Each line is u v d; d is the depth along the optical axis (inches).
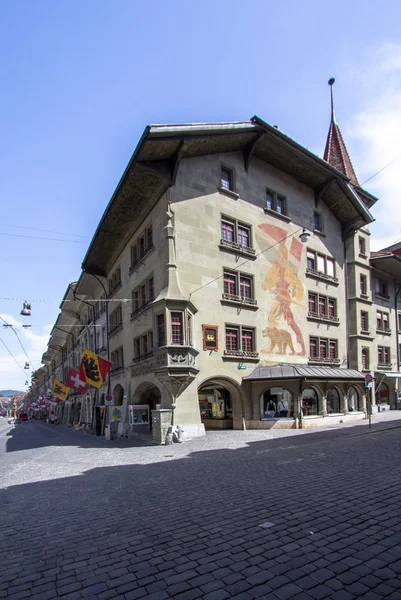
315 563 176.9
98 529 241.9
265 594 152.3
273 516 246.7
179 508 277.0
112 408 989.8
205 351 796.6
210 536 217.0
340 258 1217.4
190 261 804.0
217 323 829.2
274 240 991.6
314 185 1128.8
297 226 1068.5
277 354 946.7
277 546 197.6
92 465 509.4
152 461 510.9
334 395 1001.5
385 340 1371.8
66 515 277.1
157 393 1021.2
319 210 1158.3
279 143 950.4
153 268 846.5
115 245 1136.2
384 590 151.9
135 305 978.1
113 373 1150.3
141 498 312.8
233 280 888.3
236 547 199.3
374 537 204.2
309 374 857.5
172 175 805.2
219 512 261.4
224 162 911.7
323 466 406.9
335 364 1116.5
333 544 197.0
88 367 964.0
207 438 710.5
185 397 738.8
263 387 865.5
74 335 2048.5
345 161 1432.1
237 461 470.0
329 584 157.8
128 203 910.4
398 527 217.8
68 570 185.0
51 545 219.3
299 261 1055.6
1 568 191.8
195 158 855.7
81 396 1839.3
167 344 722.2
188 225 814.5
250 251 922.1
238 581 163.6
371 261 1317.7
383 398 1389.0
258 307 917.2
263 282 944.3
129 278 1026.1
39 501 323.6
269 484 336.2
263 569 173.3
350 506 259.9
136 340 965.8
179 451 582.6
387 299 1416.1
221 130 818.8
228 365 837.2
